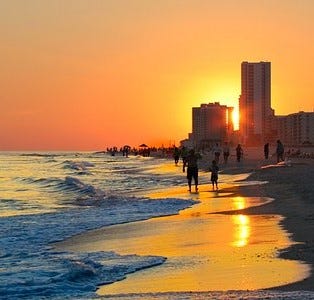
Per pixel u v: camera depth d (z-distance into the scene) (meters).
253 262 11.34
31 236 17.17
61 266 11.84
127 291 9.65
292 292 8.68
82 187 40.16
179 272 10.95
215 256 12.31
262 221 17.70
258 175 43.06
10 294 9.62
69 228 18.84
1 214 24.62
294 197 24.95
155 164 100.81
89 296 9.34
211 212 21.50
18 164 123.31
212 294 8.84
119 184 44.81
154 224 19.05
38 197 34.88
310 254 11.82
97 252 13.78
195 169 32.62
